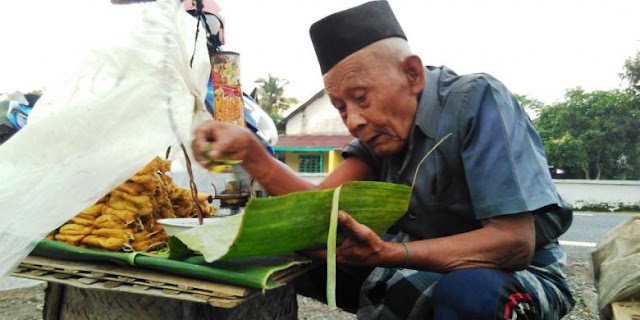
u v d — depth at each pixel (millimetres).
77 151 1185
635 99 24328
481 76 1350
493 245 1187
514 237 1188
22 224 1117
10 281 3072
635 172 25141
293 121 22375
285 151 21109
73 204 1156
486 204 1207
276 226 1005
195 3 1490
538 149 1368
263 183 1404
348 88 1293
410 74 1335
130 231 1284
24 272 1215
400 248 1161
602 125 24578
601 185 16312
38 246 1217
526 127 1340
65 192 1157
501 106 1285
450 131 1322
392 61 1301
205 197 1804
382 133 1338
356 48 1272
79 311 1329
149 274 1107
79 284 1131
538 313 1218
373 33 1280
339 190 1073
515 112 1323
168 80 1277
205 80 1436
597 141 24547
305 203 1022
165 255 1256
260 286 1008
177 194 1669
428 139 1352
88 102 1217
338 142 20391
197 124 1415
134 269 1143
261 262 1159
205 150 1282
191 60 1384
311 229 1084
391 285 1373
